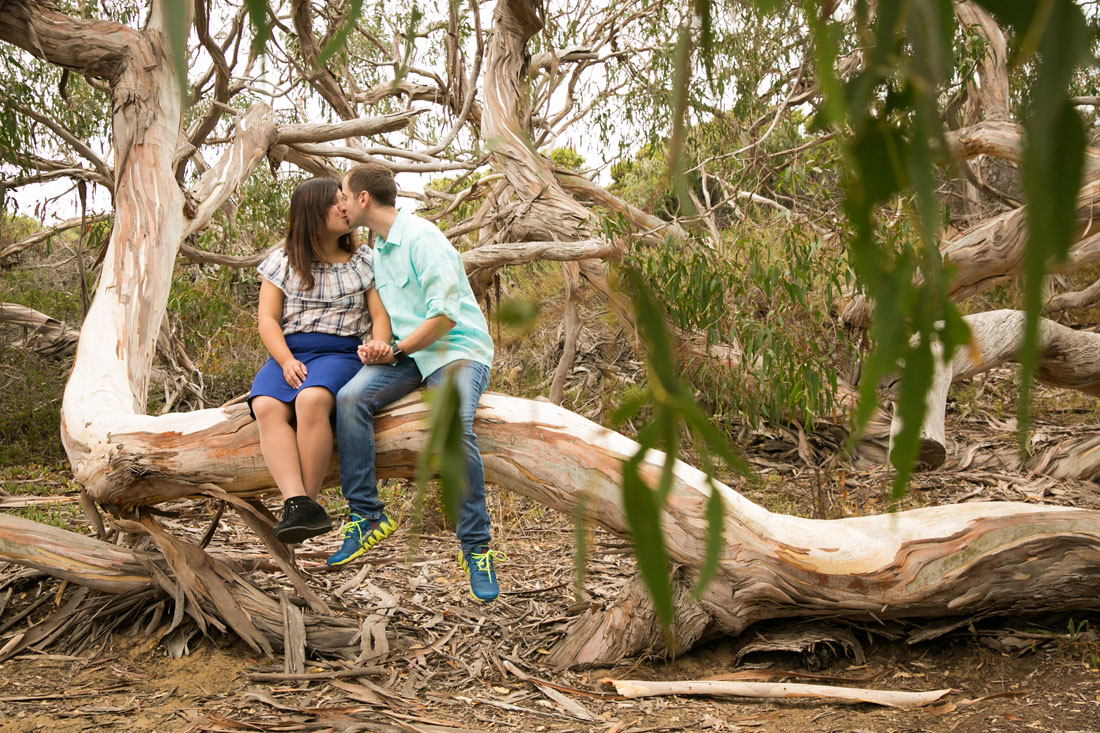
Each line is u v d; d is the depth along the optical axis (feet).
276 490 13.17
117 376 15.31
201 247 28.78
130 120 18.40
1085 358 23.73
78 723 10.49
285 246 12.40
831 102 1.33
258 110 24.25
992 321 23.49
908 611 12.60
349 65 30.50
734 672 12.51
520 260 22.39
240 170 22.86
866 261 1.44
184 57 1.32
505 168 26.13
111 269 17.30
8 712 10.77
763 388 22.62
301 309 12.40
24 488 22.04
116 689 11.49
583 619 13.00
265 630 12.50
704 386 23.50
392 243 12.06
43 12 18.52
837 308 24.38
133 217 17.83
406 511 20.17
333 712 10.81
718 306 20.77
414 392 12.40
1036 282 1.14
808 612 12.68
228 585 12.89
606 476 12.43
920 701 11.19
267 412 11.99
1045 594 12.45
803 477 24.02
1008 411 30.40
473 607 14.67
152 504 13.78
